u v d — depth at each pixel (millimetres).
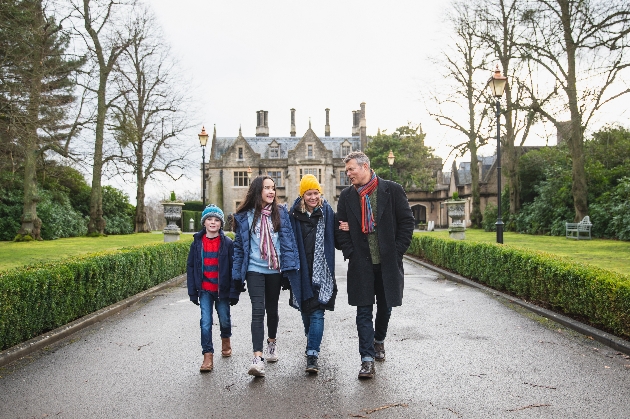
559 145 30312
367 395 3809
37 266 6406
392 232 4457
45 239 24625
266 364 4703
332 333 5934
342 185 55625
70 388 4109
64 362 4898
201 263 4820
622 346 4918
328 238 4500
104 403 3752
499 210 14312
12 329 5172
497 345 5281
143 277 9594
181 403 3723
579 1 17000
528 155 30938
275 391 3938
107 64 25078
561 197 24000
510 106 21312
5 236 23875
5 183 24469
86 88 21234
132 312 7703
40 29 16656
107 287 7707
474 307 7621
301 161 52469
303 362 4738
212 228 4789
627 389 3877
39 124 15539
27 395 3951
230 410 3561
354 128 60938
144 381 4270
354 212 4465
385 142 49062
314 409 3545
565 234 22922
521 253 8078
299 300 4379
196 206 51500
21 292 5336
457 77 28906
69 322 6488
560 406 3549
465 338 5613
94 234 25781
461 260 11398
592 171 23156
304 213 4582
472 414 3420
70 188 31453
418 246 17234
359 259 4426
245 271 4414
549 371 4359
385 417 3385
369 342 4301
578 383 4035
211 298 4809
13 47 14805
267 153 56656
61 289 6211
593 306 5672
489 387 3963
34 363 4875
